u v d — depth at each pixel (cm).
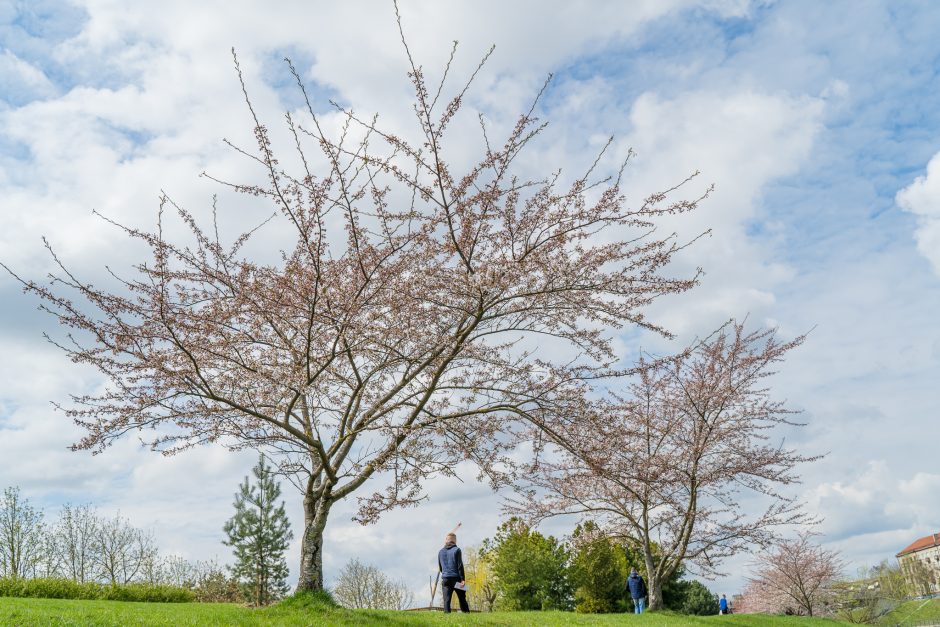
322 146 995
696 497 1973
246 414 1212
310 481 1223
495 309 1252
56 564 3209
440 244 1148
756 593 3728
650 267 1162
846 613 3747
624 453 1422
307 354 1133
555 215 1127
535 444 1320
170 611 1155
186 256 1138
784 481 2058
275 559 3117
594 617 1675
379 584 4125
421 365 1191
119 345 1034
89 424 1039
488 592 3569
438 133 1023
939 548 8869
